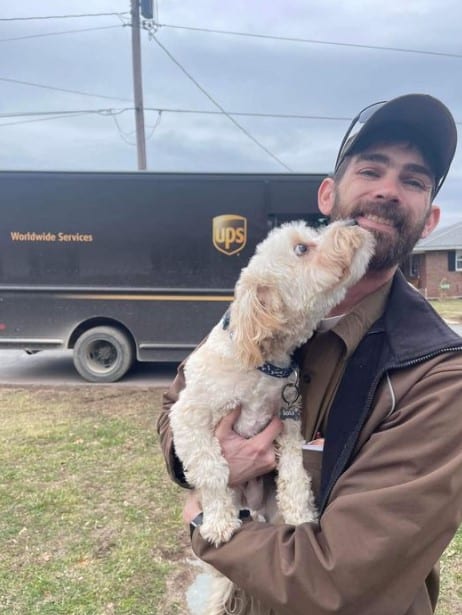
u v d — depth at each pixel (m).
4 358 10.71
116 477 4.64
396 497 1.14
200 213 7.95
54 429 5.95
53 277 8.14
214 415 1.75
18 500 4.18
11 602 2.97
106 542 3.59
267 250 1.87
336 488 1.29
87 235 8.05
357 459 1.28
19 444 5.47
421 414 1.22
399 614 1.13
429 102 1.55
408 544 1.11
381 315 1.51
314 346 1.64
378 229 1.68
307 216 7.82
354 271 1.71
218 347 1.80
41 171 7.98
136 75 15.90
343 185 1.78
